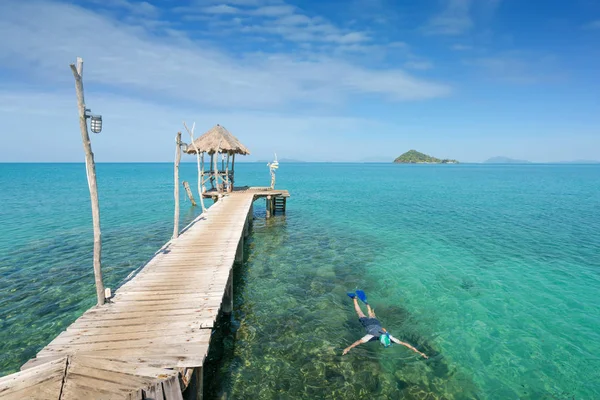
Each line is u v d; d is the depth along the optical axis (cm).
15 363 761
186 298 753
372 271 1391
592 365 782
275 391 684
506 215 2747
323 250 1698
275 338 875
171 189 4828
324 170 15675
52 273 1302
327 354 809
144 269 944
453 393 694
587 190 5112
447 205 3375
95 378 395
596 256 1598
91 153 675
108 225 2209
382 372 750
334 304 1083
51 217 2433
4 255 1518
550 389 708
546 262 1506
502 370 766
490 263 1496
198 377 562
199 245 1197
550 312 1036
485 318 1001
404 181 7444
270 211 2619
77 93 636
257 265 1457
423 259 1554
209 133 2544
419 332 924
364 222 2453
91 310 686
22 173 9219
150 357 525
